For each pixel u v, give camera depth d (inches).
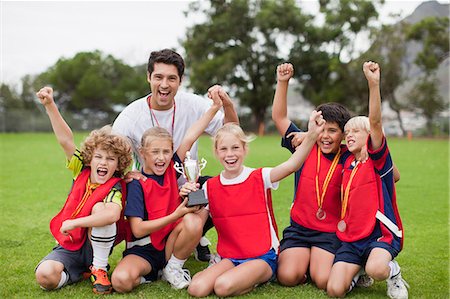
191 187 155.6
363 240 153.9
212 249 205.9
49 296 147.5
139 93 1824.6
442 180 412.2
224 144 157.8
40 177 423.2
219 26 1488.7
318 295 149.2
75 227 146.9
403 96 1453.0
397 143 1000.2
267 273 154.1
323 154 169.8
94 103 1856.5
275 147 823.1
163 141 160.4
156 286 157.2
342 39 1449.3
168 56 176.9
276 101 180.2
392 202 156.9
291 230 170.9
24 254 193.3
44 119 1558.8
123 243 214.5
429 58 1322.6
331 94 1413.6
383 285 161.9
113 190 156.1
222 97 177.5
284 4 1449.3
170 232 160.9
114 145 156.5
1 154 651.5
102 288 149.5
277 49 1518.2
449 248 205.9
